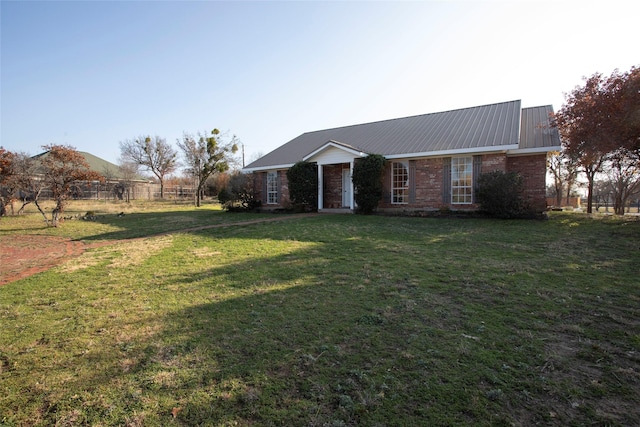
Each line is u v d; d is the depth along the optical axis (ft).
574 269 18.67
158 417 7.69
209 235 35.96
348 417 7.53
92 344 11.25
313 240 30.12
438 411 7.66
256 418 7.60
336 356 10.05
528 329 11.55
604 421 7.27
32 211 72.18
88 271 21.50
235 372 9.36
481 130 49.21
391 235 31.76
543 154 44.29
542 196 44.45
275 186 69.72
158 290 16.89
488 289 15.47
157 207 87.97
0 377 9.51
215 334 11.68
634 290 15.11
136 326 12.56
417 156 49.88
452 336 11.09
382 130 65.10
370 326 11.96
